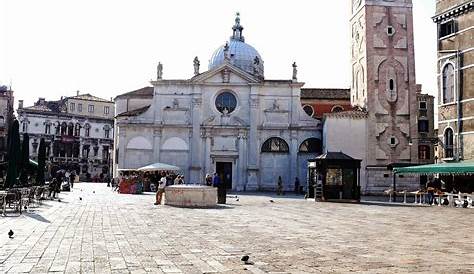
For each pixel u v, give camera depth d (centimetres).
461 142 4622
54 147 10544
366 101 5800
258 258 1277
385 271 1111
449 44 4847
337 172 4169
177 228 1942
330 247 1479
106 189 6006
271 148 6284
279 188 5575
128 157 6253
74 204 3222
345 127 5753
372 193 5666
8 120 8988
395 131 5769
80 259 1233
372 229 2006
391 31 5856
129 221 2178
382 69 5816
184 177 6241
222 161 6294
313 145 6272
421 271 1112
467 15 4625
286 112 6303
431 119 8294
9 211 2589
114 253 1327
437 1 5044
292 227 2041
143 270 1109
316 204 3728
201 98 6319
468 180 4541
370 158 5712
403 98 5806
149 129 6281
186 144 6288
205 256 1298
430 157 8256
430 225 2205
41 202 3334
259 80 6319
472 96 4525
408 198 5150
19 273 1065
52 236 1639
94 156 11081
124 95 7038
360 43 6072
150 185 5922
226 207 3228
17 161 3109
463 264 1200
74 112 11075
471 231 1955
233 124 6294
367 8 5859
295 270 1121
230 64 6328
